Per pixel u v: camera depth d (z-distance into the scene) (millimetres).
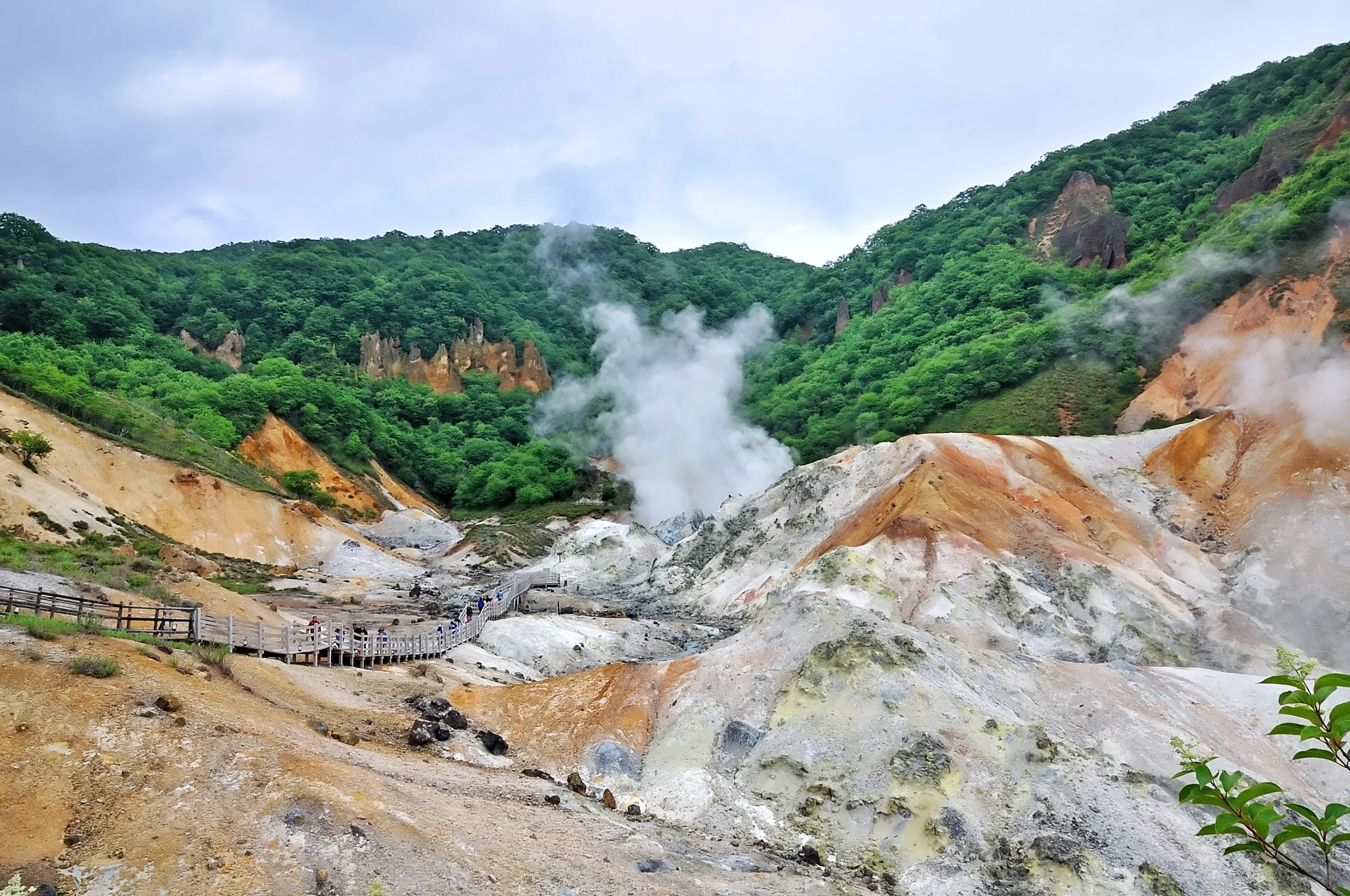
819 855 28734
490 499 138250
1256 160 132125
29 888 16281
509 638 52812
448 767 28422
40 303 131125
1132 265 133000
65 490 65250
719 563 79750
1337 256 89938
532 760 33750
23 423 72125
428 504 139250
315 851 18516
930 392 123938
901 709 33312
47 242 151375
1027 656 40906
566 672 50656
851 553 56094
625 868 22828
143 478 79125
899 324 162375
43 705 20500
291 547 86375
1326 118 121250
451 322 184250
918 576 55344
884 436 116625
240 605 44312
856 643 36375
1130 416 96250
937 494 62625
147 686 22766
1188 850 28047
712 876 23984
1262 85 165750
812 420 142125
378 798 21078
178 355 140625
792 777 32312
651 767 34219
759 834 29938
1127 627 50438
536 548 108875
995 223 173625
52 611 28656
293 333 164375
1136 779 31047
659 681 39719
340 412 136250
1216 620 51188
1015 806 29781
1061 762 31297
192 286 170500
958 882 27188
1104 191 163875
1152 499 66438
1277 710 37812
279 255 188500
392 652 42125
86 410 85750
